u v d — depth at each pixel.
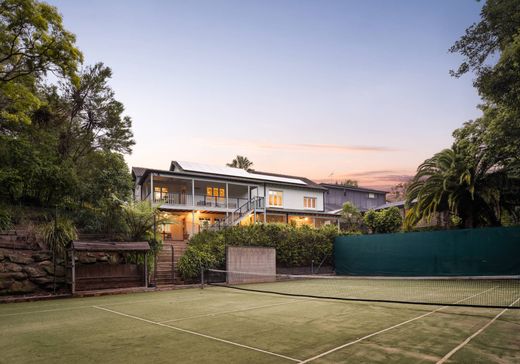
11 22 13.06
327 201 44.34
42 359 4.71
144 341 5.65
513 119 14.05
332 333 6.10
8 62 14.66
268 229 20.50
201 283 15.30
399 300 10.50
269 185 34.06
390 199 59.16
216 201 30.53
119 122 21.17
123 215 16.88
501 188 19.58
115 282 13.86
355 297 11.41
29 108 14.34
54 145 17.80
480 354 4.70
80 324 7.20
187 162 32.91
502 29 12.10
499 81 12.16
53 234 13.62
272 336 5.91
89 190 18.16
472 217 21.25
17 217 14.60
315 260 21.91
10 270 11.99
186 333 6.21
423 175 21.88
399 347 5.11
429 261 18.88
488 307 8.38
